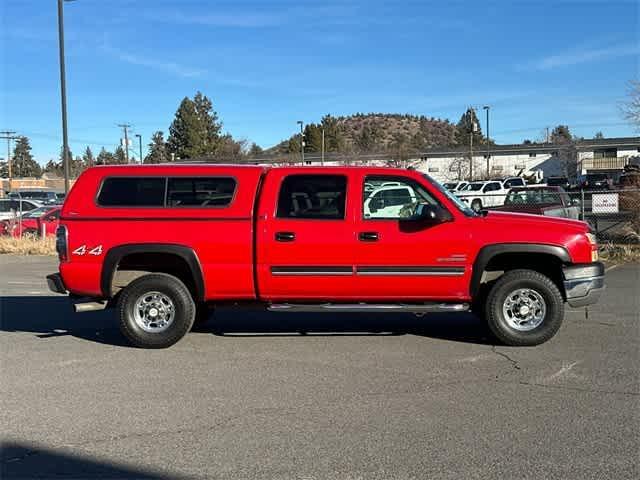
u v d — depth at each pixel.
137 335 7.37
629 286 11.44
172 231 7.24
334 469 4.08
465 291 7.11
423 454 4.29
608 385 5.76
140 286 7.38
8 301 11.08
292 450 4.39
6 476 4.09
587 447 4.38
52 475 4.09
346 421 4.93
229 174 7.36
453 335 7.90
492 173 59.97
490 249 7.00
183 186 7.36
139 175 7.42
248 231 7.18
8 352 7.33
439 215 6.96
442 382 5.90
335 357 6.87
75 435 4.74
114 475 4.07
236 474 4.04
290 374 6.24
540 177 54.09
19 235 22.06
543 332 7.13
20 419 5.09
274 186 7.24
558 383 5.83
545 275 7.55
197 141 74.56
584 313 9.02
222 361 6.79
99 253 7.27
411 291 7.15
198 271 7.23
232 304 7.47
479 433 4.64
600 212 16.56
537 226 7.07
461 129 97.25
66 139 22.75
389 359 6.75
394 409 5.18
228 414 5.13
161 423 4.96
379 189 7.27
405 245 7.05
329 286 7.19
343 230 7.10
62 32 22.06
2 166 121.19
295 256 7.13
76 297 7.57
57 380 6.16
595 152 58.34
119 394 5.70
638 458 4.20
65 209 7.39
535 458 4.21
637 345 7.22
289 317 9.26
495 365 6.46
